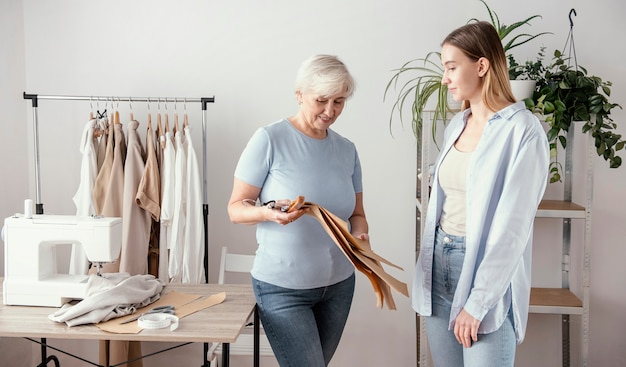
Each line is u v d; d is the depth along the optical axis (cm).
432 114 281
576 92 271
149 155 301
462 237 191
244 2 323
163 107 330
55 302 219
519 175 175
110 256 222
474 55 183
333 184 208
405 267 330
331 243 207
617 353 320
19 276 222
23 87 328
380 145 326
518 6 313
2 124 313
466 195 186
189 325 201
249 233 335
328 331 217
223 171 332
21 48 325
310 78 194
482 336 182
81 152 314
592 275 318
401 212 329
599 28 310
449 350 200
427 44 320
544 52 313
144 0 325
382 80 323
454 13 317
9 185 320
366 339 334
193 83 328
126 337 191
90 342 338
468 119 198
